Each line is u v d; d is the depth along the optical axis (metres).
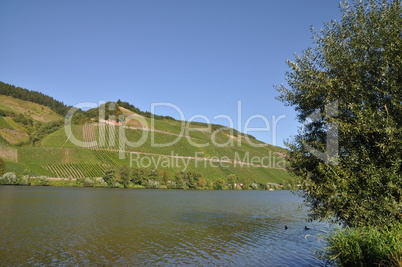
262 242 22.95
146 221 33.41
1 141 151.62
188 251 20.16
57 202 50.72
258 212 45.72
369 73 11.60
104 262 17.42
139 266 16.78
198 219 36.34
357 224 11.16
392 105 10.79
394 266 9.10
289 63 13.62
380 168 10.18
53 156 130.62
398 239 9.61
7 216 34.03
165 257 18.69
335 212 11.99
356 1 11.93
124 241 22.86
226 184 139.25
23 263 16.94
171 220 34.84
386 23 10.97
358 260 10.60
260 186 147.00
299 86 13.21
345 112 12.15
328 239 12.72
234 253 19.62
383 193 10.22
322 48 12.61
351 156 11.10
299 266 16.11
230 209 50.00
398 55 10.41
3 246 20.53
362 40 11.80
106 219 34.00
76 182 108.62
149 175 123.00
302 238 24.50
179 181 125.62
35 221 31.11
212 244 22.28
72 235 24.56
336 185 11.03
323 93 12.53
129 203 54.62
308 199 13.15
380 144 10.04
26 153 127.00
